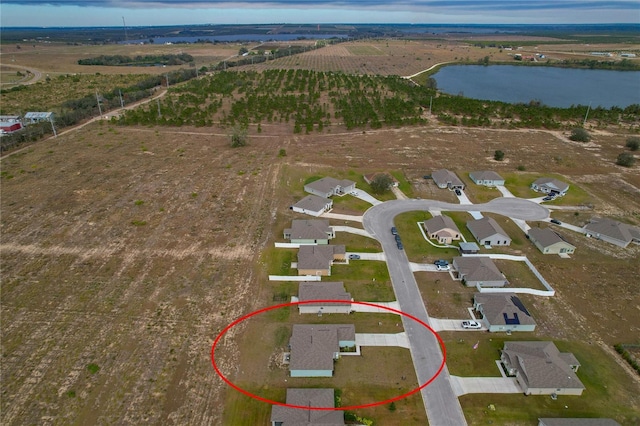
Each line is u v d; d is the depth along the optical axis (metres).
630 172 103.25
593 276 62.91
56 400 41.69
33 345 48.09
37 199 82.75
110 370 45.16
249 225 74.62
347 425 39.78
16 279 59.12
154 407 41.28
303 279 60.56
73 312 53.22
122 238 69.75
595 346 50.03
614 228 72.44
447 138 126.44
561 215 81.81
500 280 59.44
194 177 94.94
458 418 40.97
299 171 99.44
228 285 58.94
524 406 42.28
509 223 78.00
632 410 41.97
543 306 56.53
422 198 87.44
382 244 70.12
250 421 40.16
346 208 82.06
